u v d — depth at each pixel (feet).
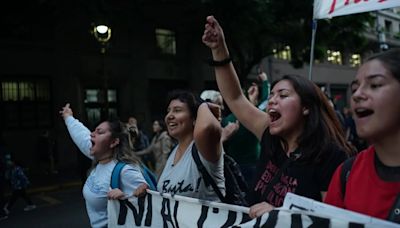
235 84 8.91
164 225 9.06
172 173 9.11
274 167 7.31
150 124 62.69
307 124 6.89
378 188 4.81
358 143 27.09
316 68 91.56
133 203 9.71
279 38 57.36
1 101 49.52
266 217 5.89
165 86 66.49
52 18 49.03
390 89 4.56
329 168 6.43
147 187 9.66
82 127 12.92
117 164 10.32
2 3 41.88
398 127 4.63
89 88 57.77
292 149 7.08
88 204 10.57
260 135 8.39
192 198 8.43
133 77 61.21
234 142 13.32
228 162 9.20
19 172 30.25
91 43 56.24
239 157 13.32
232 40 53.16
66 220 26.61
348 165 5.48
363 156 5.22
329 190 5.65
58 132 53.42
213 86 71.51
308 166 6.59
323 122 6.86
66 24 53.83
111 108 59.77
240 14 48.08
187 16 59.67
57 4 43.16
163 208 9.12
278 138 7.45
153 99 64.23
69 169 52.03
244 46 59.82
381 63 4.63
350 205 5.08
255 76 75.66
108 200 10.04
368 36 84.43
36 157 51.72
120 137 10.61
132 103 61.21
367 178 4.98
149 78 63.46
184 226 8.51
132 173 10.14
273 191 6.88
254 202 7.45
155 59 64.13
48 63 53.06
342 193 5.43
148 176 10.68
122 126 10.82
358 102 4.77
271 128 7.23
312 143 6.72
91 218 10.58
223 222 7.84
